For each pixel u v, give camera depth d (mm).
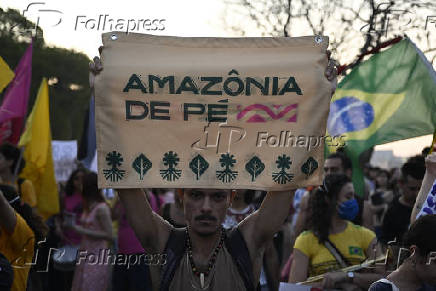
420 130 5113
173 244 3104
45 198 7559
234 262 3055
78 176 8172
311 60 3178
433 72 5105
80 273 7008
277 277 5414
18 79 6555
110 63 3166
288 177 3146
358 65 5398
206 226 3023
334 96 5414
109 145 3156
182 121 3174
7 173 5980
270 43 3197
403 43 5262
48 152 7633
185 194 3137
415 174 4832
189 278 3039
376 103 5297
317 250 4535
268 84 3178
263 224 3129
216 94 3178
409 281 2896
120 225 6992
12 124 6605
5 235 4086
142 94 3164
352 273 4191
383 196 9336
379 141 5250
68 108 20484
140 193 3186
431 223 2850
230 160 3158
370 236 4566
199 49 3203
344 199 4477
